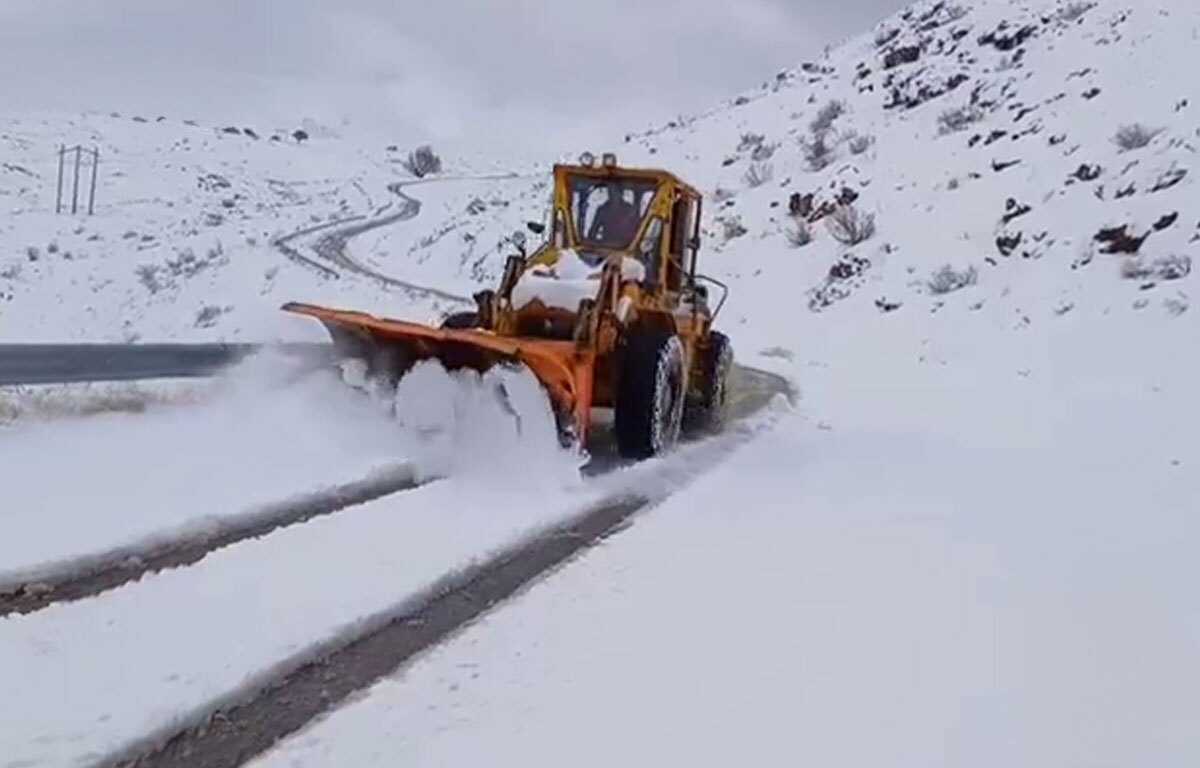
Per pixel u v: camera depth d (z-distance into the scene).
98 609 4.52
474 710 3.83
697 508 7.20
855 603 5.23
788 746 3.67
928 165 28.50
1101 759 3.70
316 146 114.44
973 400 13.96
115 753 3.34
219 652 4.14
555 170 10.05
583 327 8.27
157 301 29.20
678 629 4.74
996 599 5.41
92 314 29.73
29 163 80.69
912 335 19.52
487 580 5.31
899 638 4.77
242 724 3.61
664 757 3.54
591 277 8.98
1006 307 19.27
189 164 88.00
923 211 25.50
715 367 11.09
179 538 5.60
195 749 3.42
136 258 39.69
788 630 4.80
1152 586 5.74
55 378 8.14
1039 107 28.88
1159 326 15.98
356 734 3.59
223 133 111.25
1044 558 6.24
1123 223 20.05
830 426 11.80
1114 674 4.48
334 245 42.59
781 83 51.31
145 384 9.78
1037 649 4.73
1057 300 18.64
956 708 4.06
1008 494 8.10
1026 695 4.21
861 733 3.80
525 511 6.73
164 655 4.09
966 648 4.70
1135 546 6.58
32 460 6.77
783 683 4.20
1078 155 24.39
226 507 6.13
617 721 3.79
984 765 3.62
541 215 39.03
